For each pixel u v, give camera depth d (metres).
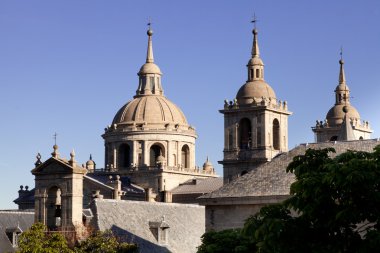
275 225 61.53
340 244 60.84
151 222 123.62
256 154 197.50
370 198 59.91
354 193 60.00
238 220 97.50
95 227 116.56
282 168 99.12
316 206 61.03
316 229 61.88
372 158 63.09
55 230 111.38
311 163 65.75
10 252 113.19
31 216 132.12
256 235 62.09
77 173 113.06
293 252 61.34
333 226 60.91
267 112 198.00
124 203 124.38
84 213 118.00
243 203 96.88
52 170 113.75
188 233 129.88
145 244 119.94
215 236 84.44
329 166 61.25
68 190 112.50
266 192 95.81
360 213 60.03
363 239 62.09
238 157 199.25
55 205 114.12
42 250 97.38
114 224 119.25
